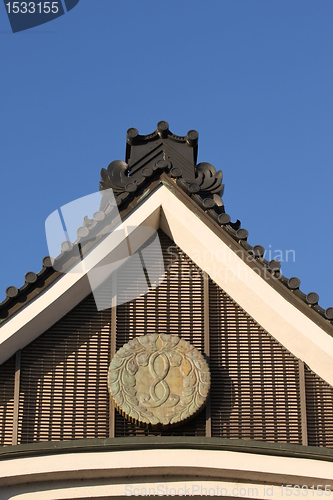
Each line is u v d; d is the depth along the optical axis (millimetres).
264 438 18703
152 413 18281
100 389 19062
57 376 19156
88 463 16906
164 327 19828
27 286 18781
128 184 19719
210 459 16953
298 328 18750
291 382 19203
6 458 16859
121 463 16906
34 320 18828
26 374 19094
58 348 19422
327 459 16984
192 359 18844
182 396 18469
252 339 19672
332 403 18969
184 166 20781
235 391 19125
